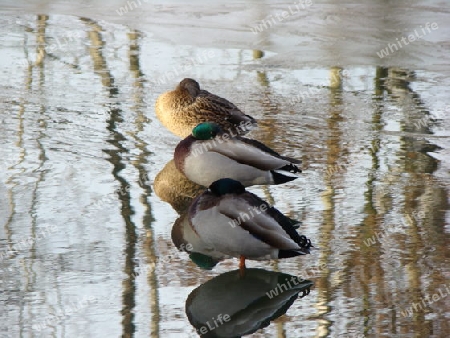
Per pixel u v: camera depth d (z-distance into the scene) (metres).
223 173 12.64
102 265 10.36
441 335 8.77
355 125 15.95
